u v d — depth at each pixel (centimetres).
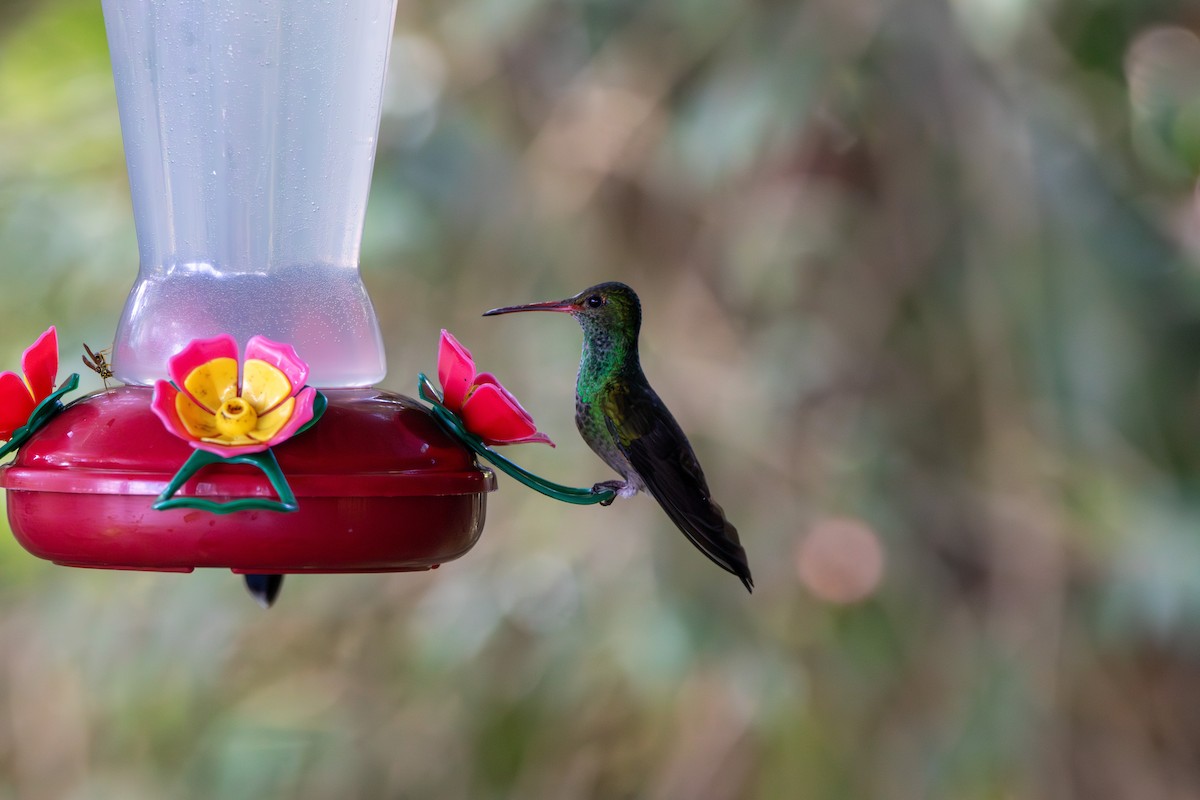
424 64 1007
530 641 966
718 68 934
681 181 977
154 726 1006
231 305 427
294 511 362
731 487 966
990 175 934
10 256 962
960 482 979
